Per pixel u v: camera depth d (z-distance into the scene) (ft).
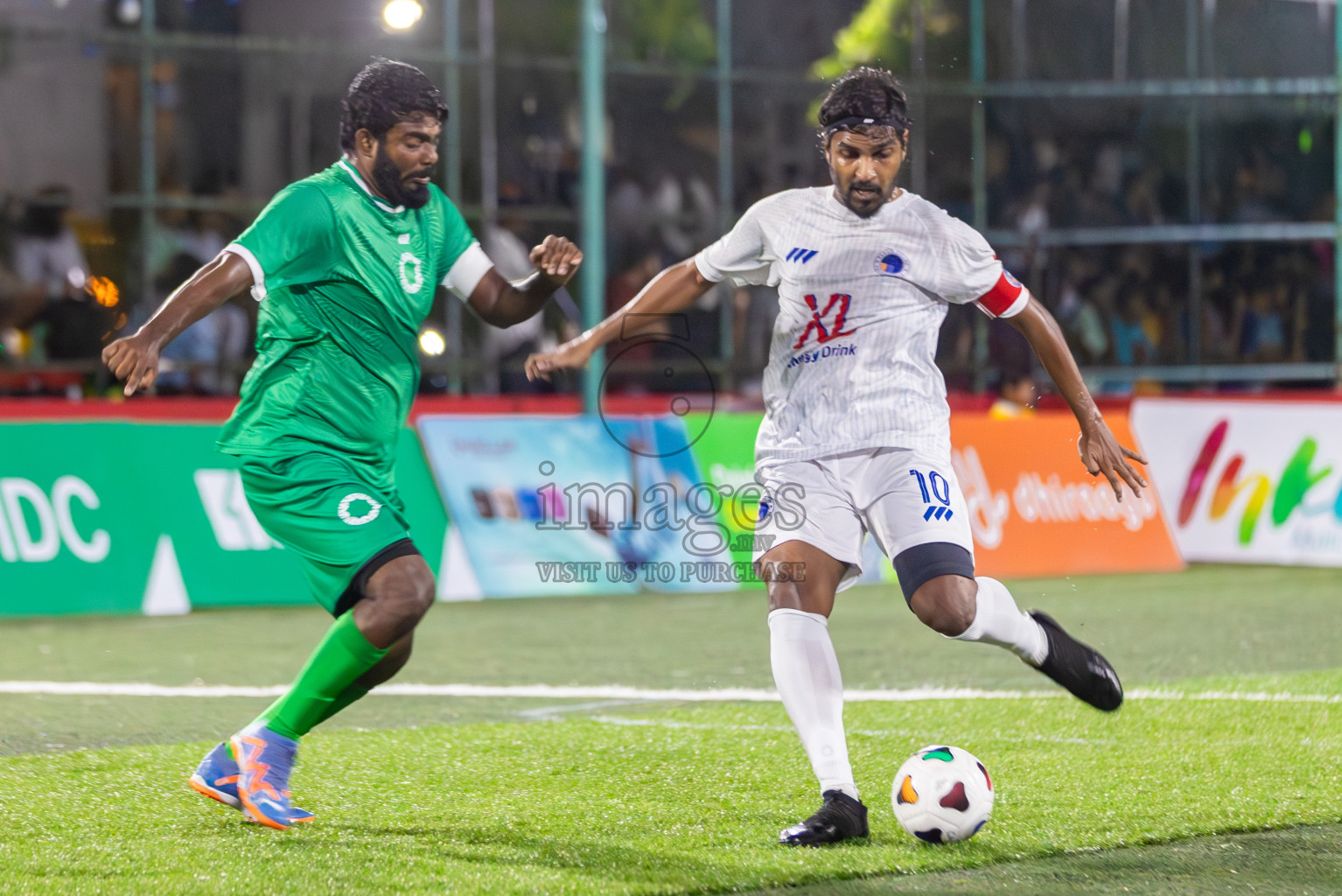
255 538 120.98
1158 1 182.60
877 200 47.24
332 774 56.34
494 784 54.49
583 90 144.66
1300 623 106.32
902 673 83.82
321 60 164.04
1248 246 178.91
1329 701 72.49
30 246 151.84
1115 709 51.78
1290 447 150.41
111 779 55.77
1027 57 182.80
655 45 173.47
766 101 178.40
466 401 140.15
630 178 172.76
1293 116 179.11
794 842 44.78
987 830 46.65
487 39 168.25
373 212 47.42
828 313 48.14
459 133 166.30
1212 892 40.09
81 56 153.99
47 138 153.17
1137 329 181.78
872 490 48.34
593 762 58.65
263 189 163.22
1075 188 183.52
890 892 40.01
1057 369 49.19
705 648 96.78
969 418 141.79
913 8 179.22
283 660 92.63
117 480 117.19
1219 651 92.84
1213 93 180.24
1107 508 146.10
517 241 169.37
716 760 58.85
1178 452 151.84
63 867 42.52
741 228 49.57
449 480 126.11
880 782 54.44
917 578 46.98
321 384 47.37
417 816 49.11
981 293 48.26
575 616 114.83
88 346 153.69
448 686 81.20
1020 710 70.38
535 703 75.36
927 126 180.55
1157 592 127.03
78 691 80.07
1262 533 151.02
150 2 158.92
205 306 44.45
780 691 47.62
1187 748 60.44
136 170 156.46
